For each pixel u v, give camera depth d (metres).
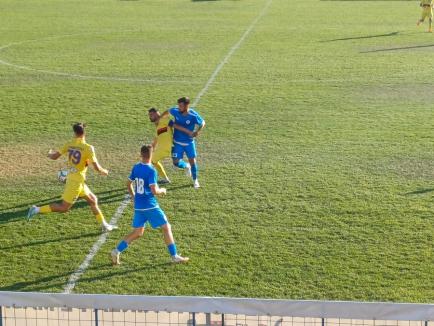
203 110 44.34
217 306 16.33
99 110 44.44
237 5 99.50
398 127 40.03
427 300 21.09
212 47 66.38
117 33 74.94
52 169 33.44
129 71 56.09
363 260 23.78
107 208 28.53
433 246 24.78
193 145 30.77
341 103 45.75
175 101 46.66
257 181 31.50
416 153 35.38
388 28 77.06
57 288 22.11
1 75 55.06
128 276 22.84
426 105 44.88
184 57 61.66
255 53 63.25
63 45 68.00
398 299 21.19
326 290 21.83
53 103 46.19
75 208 28.47
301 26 79.00
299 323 17.84
